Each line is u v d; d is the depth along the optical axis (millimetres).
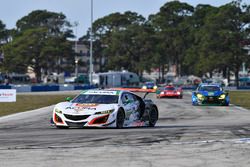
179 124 82562
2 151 45219
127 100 71625
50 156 42344
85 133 61500
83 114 66562
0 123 85875
